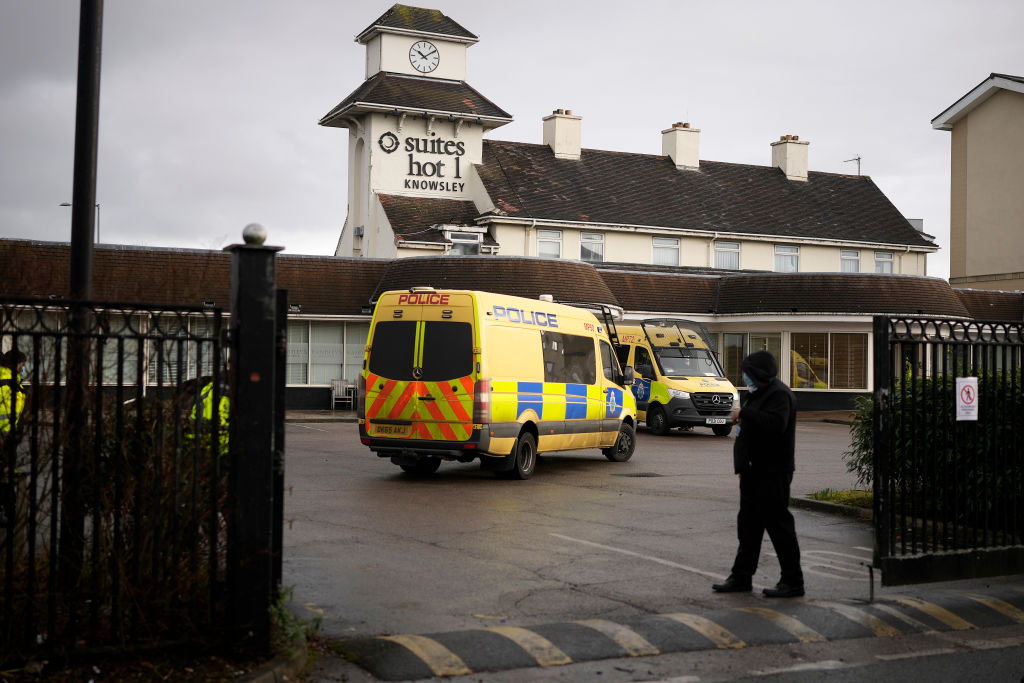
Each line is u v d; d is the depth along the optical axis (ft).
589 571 29.60
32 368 18.85
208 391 21.39
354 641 22.03
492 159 153.79
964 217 164.45
